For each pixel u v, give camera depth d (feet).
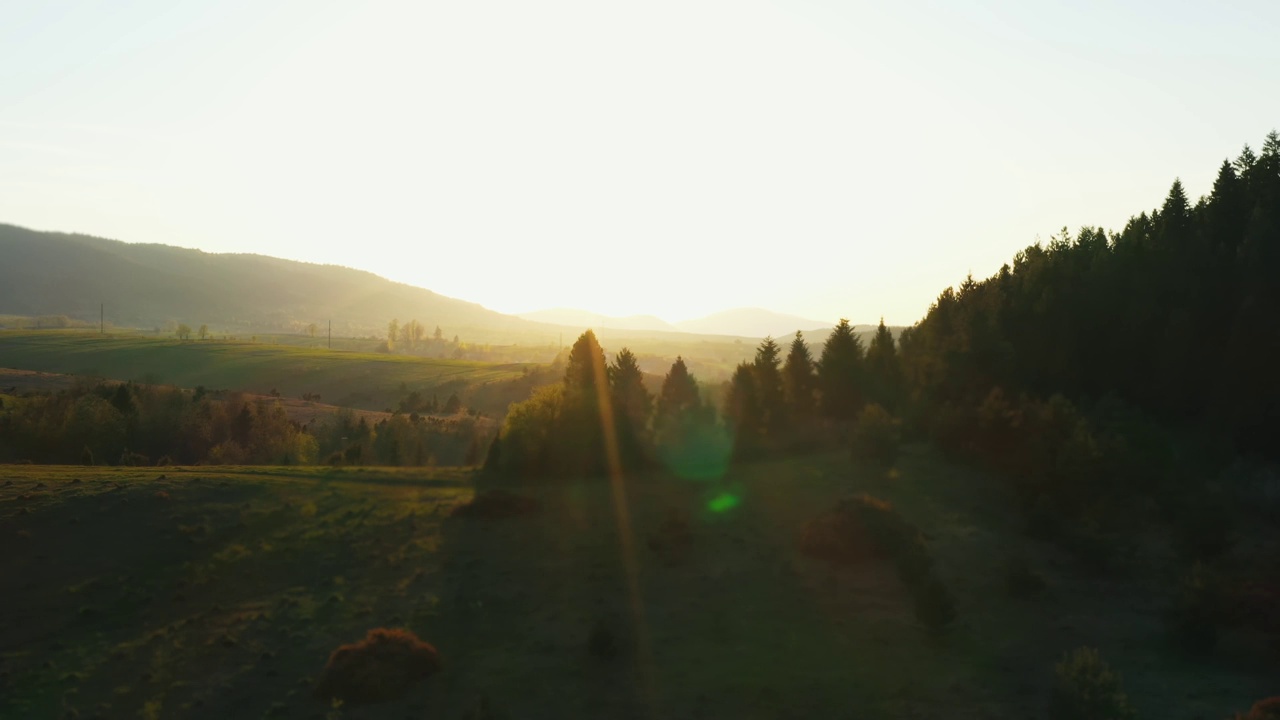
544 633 111.55
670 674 98.37
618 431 193.36
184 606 125.59
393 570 136.15
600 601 120.88
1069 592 118.21
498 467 196.44
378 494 176.55
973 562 127.44
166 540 148.15
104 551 143.13
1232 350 175.94
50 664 108.27
